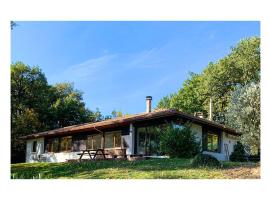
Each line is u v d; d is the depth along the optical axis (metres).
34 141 36.62
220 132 30.19
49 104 46.09
